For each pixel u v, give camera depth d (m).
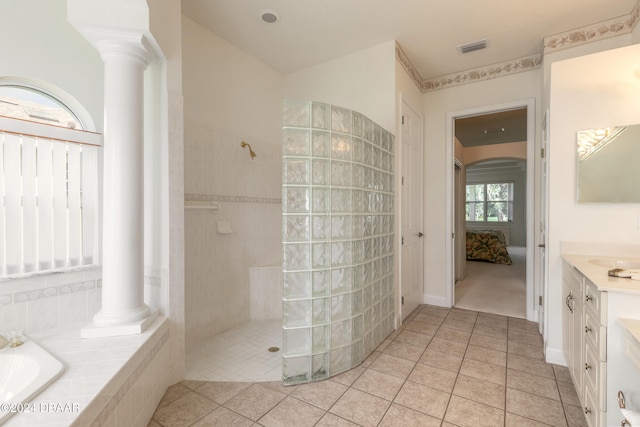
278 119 3.51
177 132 2.01
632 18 2.44
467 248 6.98
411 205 3.44
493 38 2.85
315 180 2.06
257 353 2.44
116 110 1.69
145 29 1.67
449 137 3.67
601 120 2.07
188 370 2.18
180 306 2.03
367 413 1.73
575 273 1.84
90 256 1.91
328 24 2.64
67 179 1.81
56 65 1.76
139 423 1.53
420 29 2.71
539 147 3.13
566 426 1.61
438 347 2.58
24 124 1.64
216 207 2.70
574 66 2.15
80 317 1.86
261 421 1.66
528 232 3.19
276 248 3.44
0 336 1.51
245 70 3.09
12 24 1.62
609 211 2.07
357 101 3.10
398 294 3.04
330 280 2.12
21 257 1.65
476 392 1.93
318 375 2.08
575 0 2.31
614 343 1.33
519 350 2.51
